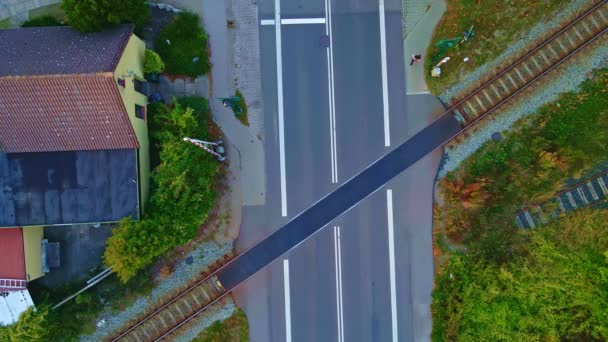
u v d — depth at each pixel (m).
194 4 17.73
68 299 17.31
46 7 17.61
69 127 15.29
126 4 15.46
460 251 17.73
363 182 17.83
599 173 17.53
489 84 17.62
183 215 16.38
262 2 17.77
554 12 17.67
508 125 17.75
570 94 17.66
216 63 17.77
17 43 15.52
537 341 17.03
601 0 17.45
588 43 17.47
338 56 17.84
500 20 17.73
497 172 17.67
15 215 16.02
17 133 15.24
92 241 17.75
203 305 17.75
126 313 17.69
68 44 15.37
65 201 16.09
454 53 17.72
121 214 16.16
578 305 17.14
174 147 16.09
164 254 17.75
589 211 17.44
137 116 16.22
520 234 17.61
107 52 14.90
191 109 16.50
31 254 16.67
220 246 17.83
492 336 17.19
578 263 17.09
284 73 17.84
